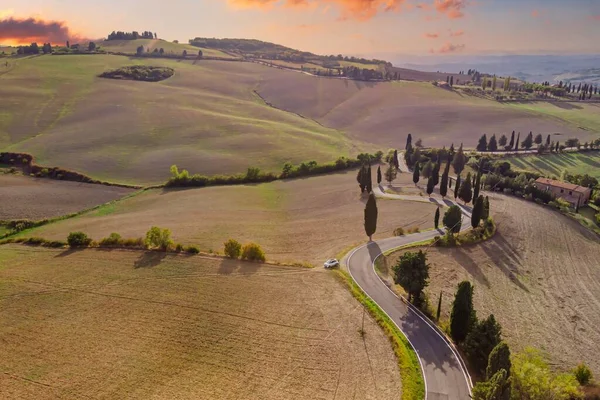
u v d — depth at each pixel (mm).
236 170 134000
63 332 48156
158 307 52656
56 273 62312
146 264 64438
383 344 45344
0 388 39875
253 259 65625
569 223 94000
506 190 115750
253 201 104875
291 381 39812
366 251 71562
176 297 54906
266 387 39094
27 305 53875
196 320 49750
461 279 66500
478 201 81938
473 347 44062
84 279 60250
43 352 44844
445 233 81625
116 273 61750
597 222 99000
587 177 128625
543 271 72562
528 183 119250
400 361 42500
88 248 71375
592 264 76562
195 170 132375
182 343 45656
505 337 54469
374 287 58594
